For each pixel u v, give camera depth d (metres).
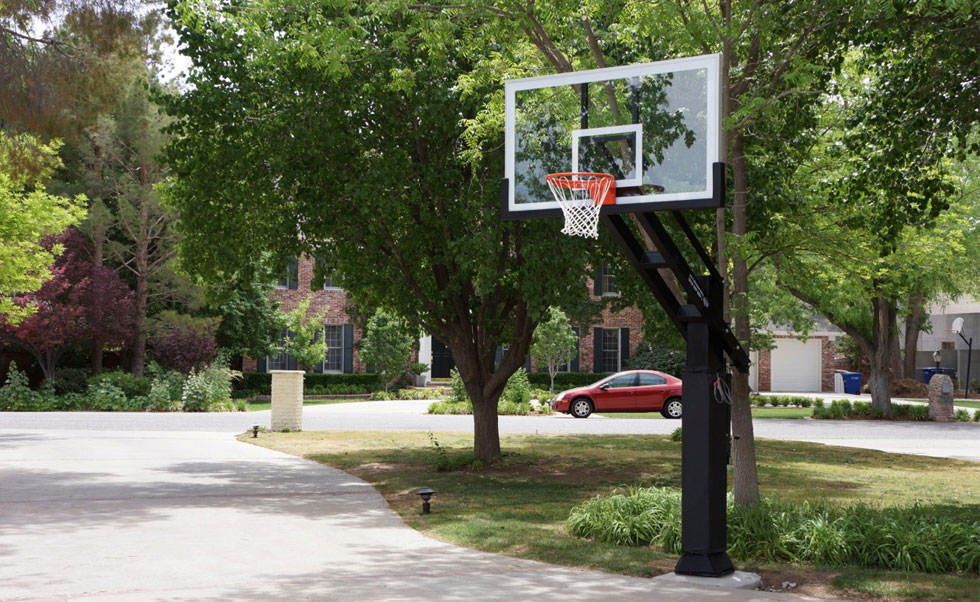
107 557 8.70
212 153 15.05
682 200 7.75
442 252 15.84
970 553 8.57
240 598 7.15
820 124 13.62
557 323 35.72
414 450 19.22
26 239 23.20
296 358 39.91
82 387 33.25
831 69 12.23
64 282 31.14
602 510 10.48
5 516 10.91
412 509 12.04
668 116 7.91
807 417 30.75
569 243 13.86
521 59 12.78
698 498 8.30
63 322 30.98
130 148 33.41
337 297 42.75
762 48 11.28
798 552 9.06
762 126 12.12
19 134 19.62
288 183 15.01
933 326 50.66
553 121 8.39
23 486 13.48
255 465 16.66
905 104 11.74
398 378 41.78
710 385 8.38
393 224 15.52
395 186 14.45
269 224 15.62
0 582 7.59
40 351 34.56
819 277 15.52
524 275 14.07
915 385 41.38
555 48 11.68
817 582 8.13
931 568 8.53
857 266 12.74
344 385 41.47
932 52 11.18
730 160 11.71
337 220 15.20
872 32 11.45
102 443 20.03
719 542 8.36
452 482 14.62
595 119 8.20
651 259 8.10
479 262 15.11
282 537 9.95
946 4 9.18
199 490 13.45
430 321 16.95
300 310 39.81
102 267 32.41
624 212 7.97
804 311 29.91
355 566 8.50
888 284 15.93
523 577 8.13
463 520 11.11
